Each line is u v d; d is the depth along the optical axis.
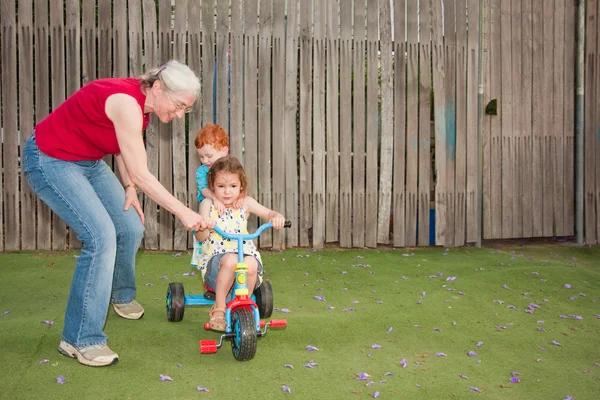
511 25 6.27
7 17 5.48
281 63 5.83
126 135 2.85
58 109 3.04
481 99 6.16
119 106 2.85
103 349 3.04
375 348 3.43
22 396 2.66
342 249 6.00
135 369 3.01
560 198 6.49
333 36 5.89
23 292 4.36
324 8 5.88
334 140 5.95
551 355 3.41
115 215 3.41
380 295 4.52
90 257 2.97
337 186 5.99
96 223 2.96
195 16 5.69
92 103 2.89
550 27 6.36
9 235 5.57
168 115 3.06
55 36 5.54
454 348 3.48
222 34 5.73
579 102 6.37
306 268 5.26
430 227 6.36
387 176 6.05
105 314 3.07
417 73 6.06
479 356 3.37
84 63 5.57
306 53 5.86
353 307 4.21
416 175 6.11
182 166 5.74
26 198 5.57
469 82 6.16
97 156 3.14
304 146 5.90
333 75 5.91
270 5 5.80
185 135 6.27
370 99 5.99
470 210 6.22
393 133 6.07
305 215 5.94
